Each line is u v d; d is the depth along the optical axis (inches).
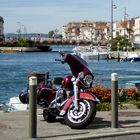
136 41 7209.6
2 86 1898.4
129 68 3171.8
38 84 510.0
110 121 515.2
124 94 666.2
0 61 4168.3
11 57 5036.9
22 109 631.2
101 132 453.7
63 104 477.4
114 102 469.7
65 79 485.4
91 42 7308.1
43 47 6998.0
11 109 637.3
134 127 479.2
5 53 6397.6
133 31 7701.8
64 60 473.4
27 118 533.6
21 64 3705.7
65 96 483.8
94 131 458.3
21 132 454.6
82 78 472.7
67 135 441.7
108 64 3587.6
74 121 468.8
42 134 446.0
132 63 3789.4
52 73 2694.4
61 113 474.6
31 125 428.1
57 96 487.2
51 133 450.6
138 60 3951.8
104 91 645.9
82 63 474.9
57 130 465.4
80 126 466.3
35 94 426.3
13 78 2285.9
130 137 444.8
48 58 4773.6
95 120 522.0
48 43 7170.3
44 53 6368.1
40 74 523.8
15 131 459.2
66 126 487.2
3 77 2364.7
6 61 4178.2
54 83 508.4
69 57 472.1
